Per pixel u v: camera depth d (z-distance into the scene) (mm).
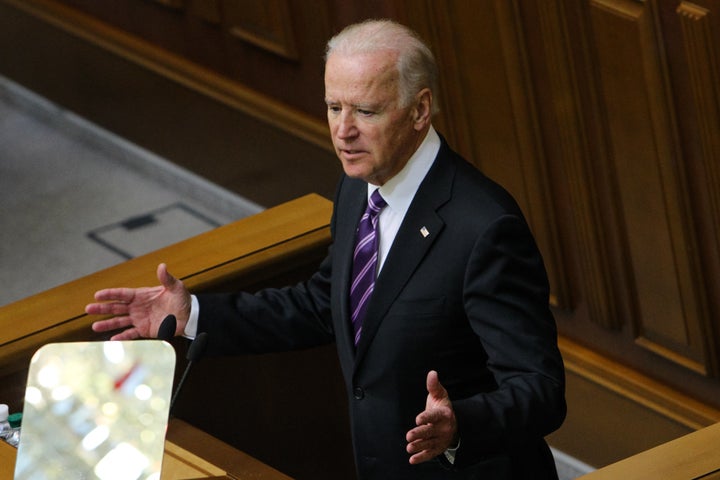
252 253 11969
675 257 15406
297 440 12922
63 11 24750
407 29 9000
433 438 8195
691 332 15602
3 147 25531
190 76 22391
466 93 17141
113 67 24047
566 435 17328
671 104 14727
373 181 9375
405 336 9375
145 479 7422
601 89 15414
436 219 9273
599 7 14938
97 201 23469
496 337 8914
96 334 10906
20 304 11102
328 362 12938
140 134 24156
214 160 22719
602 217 16125
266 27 20516
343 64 8836
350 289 9805
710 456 8867
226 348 10227
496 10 16047
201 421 12086
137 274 11578
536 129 16438
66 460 7488
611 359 16719
